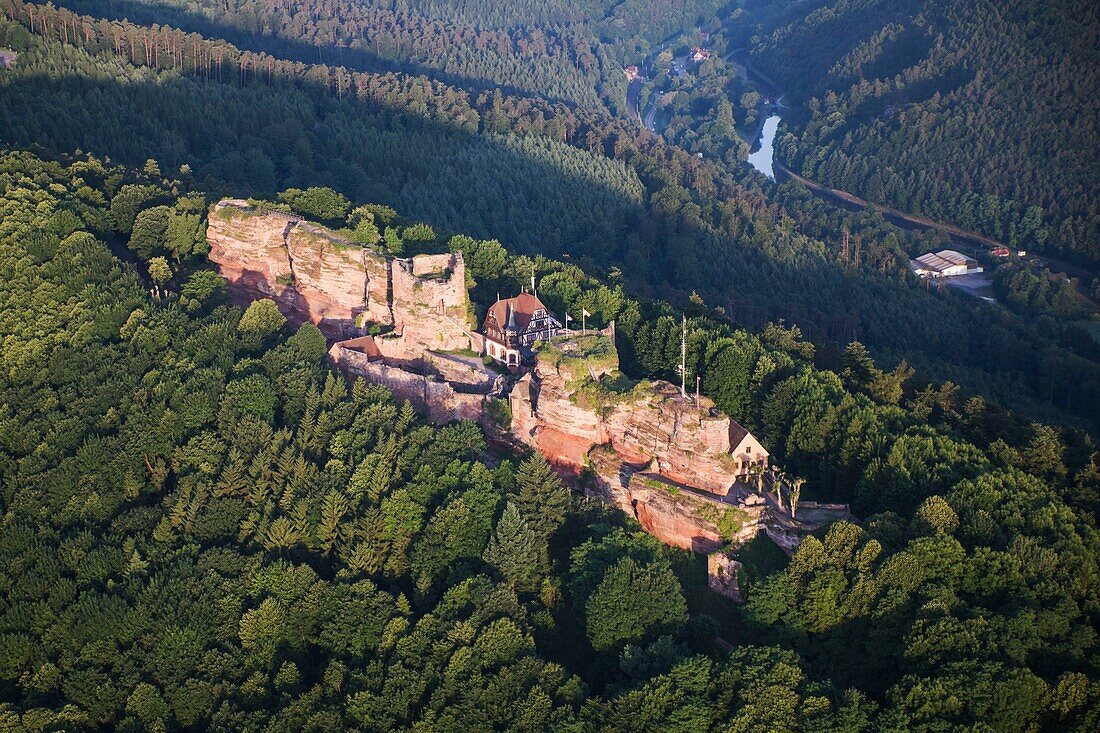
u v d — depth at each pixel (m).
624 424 163.50
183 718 139.88
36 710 136.38
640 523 161.00
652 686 132.00
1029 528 154.00
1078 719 127.44
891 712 127.31
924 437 174.38
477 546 156.38
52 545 156.00
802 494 169.38
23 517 159.12
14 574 152.88
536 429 172.25
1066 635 137.88
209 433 172.12
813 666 138.62
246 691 141.62
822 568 143.25
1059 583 144.38
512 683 138.00
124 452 168.00
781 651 135.00
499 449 177.50
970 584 143.50
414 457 167.88
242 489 165.62
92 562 152.25
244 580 151.38
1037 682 128.88
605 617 141.88
